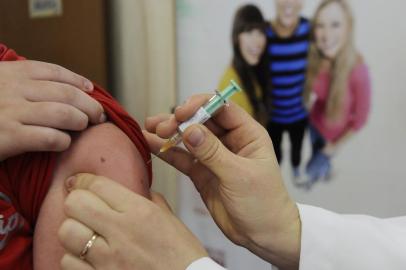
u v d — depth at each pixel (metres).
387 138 1.33
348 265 0.75
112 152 0.64
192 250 0.59
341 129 1.40
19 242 0.61
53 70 0.64
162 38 1.61
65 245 0.58
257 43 1.48
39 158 0.61
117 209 0.58
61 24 1.70
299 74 1.44
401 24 1.25
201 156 0.65
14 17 1.81
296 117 1.47
